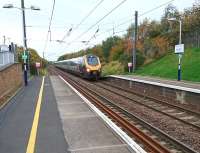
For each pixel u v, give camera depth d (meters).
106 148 11.10
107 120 15.70
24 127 14.56
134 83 38.47
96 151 10.78
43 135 13.02
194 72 46.25
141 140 12.42
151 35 81.56
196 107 23.30
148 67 63.31
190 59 55.31
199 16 67.44
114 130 13.65
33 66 67.69
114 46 88.62
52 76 62.16
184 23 70.06
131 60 67.94
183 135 14.65
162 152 10.62
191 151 11.16
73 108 19.91
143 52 72.06
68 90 31.73
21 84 38.28
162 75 51.97
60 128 14.23
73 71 66.94
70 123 15.32
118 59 79.19
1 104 21.44
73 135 12.97
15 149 11.16
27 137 12.75
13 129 14.20
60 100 23.88
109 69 73.31
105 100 25.61
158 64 62.09
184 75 46.53
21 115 17.56
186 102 25.02
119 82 45.25
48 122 15.59
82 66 53.38
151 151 11.11
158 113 20.45
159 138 13.55
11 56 34.97
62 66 96.88
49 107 20.38
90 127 14.38
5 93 25.52
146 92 34.34
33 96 26.47
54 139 12.37
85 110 19.09
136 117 17.53
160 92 30.52
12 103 22.31
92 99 24.59
